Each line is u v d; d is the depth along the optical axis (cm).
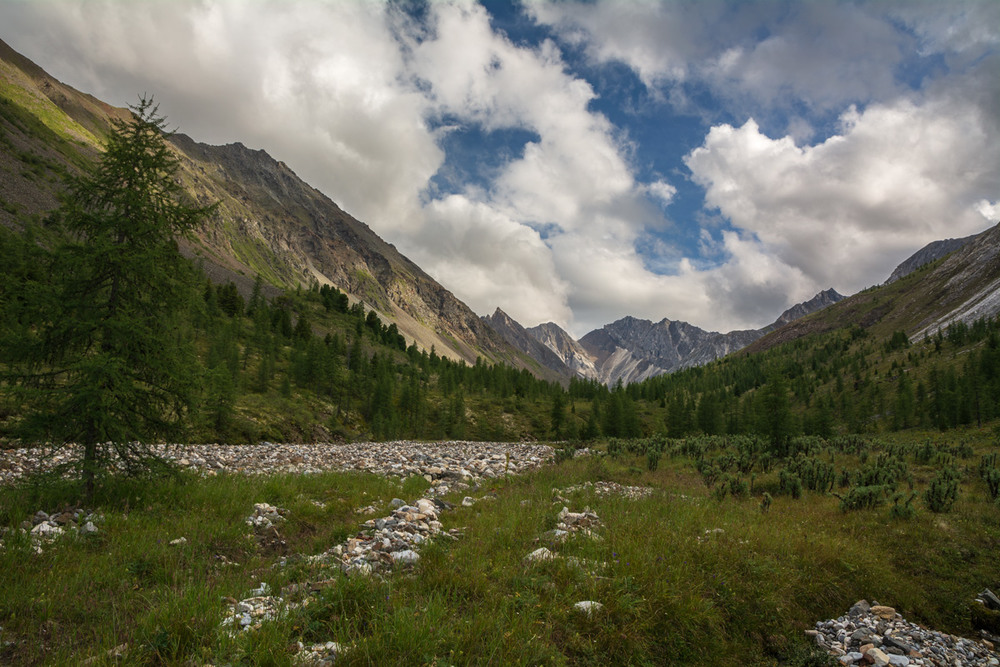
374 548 907
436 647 531
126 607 600
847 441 4175
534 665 544
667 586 770
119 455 1138
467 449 4269
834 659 736
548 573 786
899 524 1332
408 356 18038
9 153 12712
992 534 1269
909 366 15900
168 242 1148
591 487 1702
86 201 1073
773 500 1723
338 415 6738
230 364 6156
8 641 501
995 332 14038
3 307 941
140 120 1117
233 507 1145
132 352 1088
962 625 924
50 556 723
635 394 16250
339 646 524
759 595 836
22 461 1552
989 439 4803
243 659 493
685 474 2234
